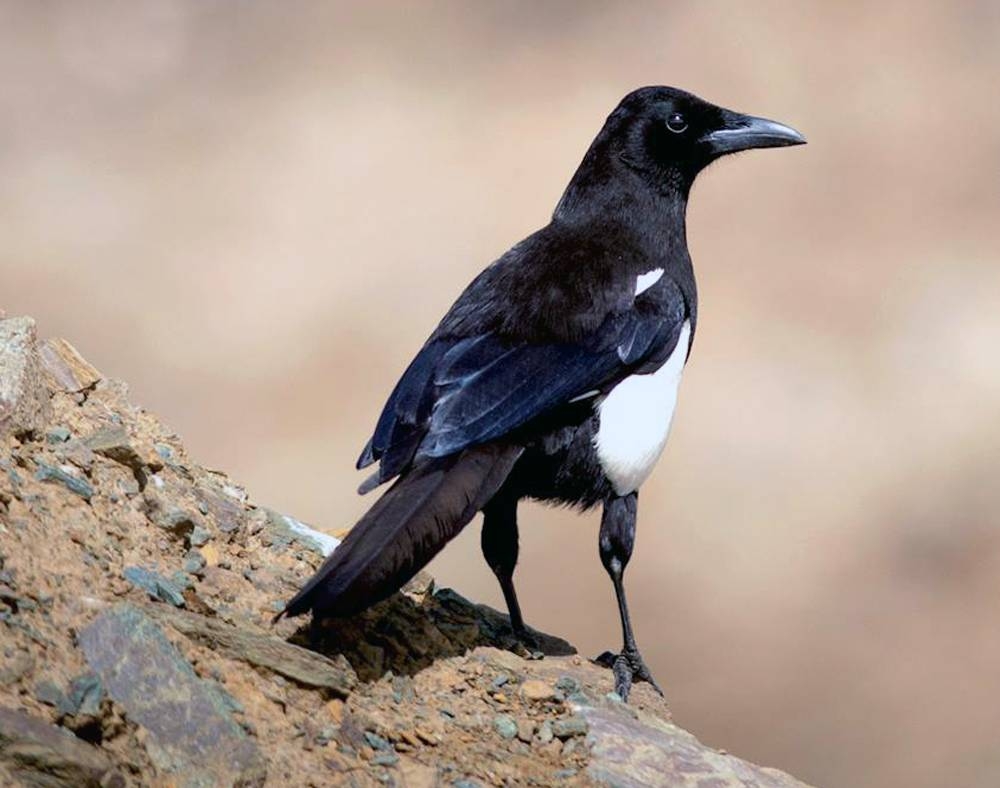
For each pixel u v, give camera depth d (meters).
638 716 7.78
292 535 8.15
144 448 7.79
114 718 6.04
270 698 6.61
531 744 7.23
